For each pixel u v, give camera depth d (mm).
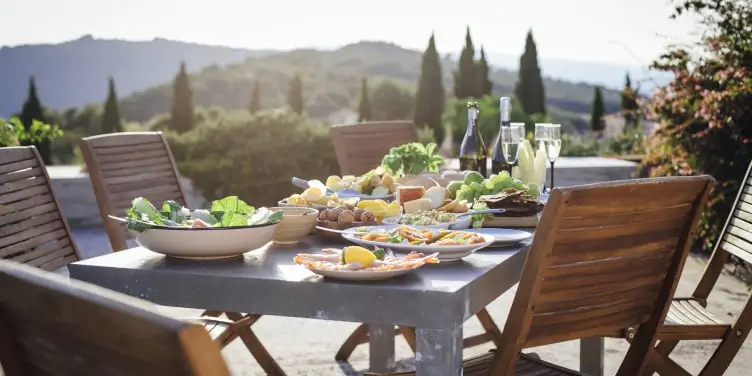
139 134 3123
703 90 5676
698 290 2695
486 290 1732
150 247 1865
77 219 6816
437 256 1853
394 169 3070
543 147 3174
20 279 845
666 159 6000
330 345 3652
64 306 806
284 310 1645
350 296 1591
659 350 2482
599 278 1774
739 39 5594
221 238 1822
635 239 1799
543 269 1641
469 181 2738
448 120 11078
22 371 961
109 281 1778
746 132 5391
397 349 3574
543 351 3598
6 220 2283
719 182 5457
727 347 2305
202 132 7461
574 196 1606
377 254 1743
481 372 1989
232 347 3629
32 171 2469
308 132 7398
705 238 5625
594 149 8469
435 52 20578
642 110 6191
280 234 2072
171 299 1732
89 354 833
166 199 3125
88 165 2846
